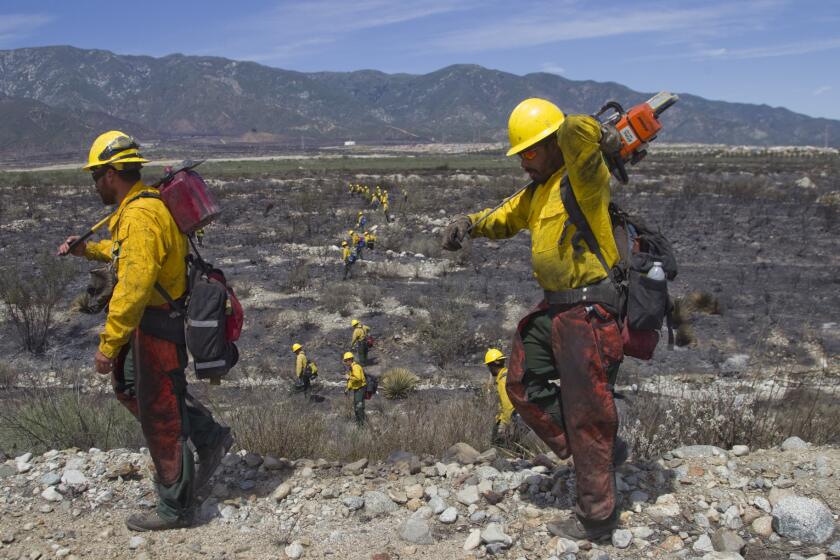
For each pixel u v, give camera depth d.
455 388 14.63
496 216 3.61
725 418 4.80
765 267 24.20
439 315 18.84
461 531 3.54
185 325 3.59
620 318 3.23
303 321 19.41
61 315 19.38
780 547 3.20
